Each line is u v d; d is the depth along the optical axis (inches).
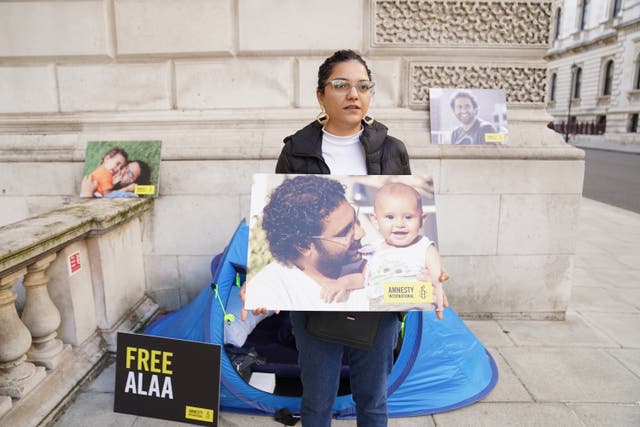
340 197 65.2
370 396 67.3
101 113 139.6
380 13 131.4
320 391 65.9
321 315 62.8
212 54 135.8
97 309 115.5
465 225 135.9
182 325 114.8
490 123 134.7
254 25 133.1
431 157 131.7
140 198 131.8
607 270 189.8
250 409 97.0
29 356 97.0
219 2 132.5
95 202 124.5
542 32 133.8
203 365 81.6
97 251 111.8
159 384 83.8
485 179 133.3
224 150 133.0
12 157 136.3
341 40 133.8
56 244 94.8
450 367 102.8
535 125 138.3
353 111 63.9
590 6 1470.2
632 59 1230.3
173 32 134.3
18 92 139.3
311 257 62.6
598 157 808.3
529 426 91.5
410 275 61.9
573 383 106.0
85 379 104.0
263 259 62.6
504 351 120.8
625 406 97.3
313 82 136.3
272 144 133.4
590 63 1462.8
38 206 139.0
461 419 94.1
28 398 88.8
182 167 134.3
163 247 138.8
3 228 95.7
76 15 134.1
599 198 370.9
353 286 61.3
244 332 105.1
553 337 129.0
